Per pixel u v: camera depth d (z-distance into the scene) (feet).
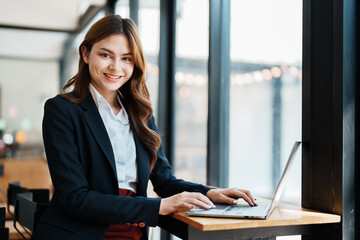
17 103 27.07
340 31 5.27
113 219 4.70
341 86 5.24
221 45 8.40
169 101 10.78
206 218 4.56
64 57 24.17
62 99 5.08
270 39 6.87
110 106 5.46
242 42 7.68
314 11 5.70
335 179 5.27
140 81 5.64
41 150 25.57
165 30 10.85
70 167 4.79
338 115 5.26
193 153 9.47
